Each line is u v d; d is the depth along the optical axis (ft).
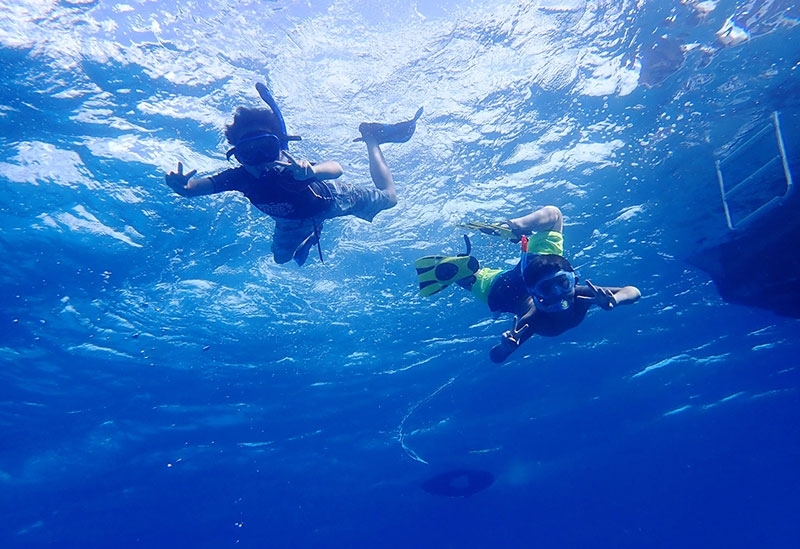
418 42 27.17
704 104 30.32
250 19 25.26
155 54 25.36
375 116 29.71
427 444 91.61
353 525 146.51
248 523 127.03
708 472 163.43
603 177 35.94
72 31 24.07
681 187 36.88
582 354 68.39
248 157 15.83
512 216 38.40
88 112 26.84
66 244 35.50
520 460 110.52
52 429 64.90
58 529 104.01
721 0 24.57
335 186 18.99
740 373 84.74
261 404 67.97
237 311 46.70
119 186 31.42
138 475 83.41
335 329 52.13
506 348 17.67
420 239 39.73
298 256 20.79
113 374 54.75
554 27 26.81
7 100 25.68
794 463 167.12
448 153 32.60
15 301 40.50
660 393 88.58
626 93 29.73
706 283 52.75
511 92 29.43
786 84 28.63
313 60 27.09
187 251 37.63
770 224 35.58
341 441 85.10
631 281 51.47
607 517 215.31
